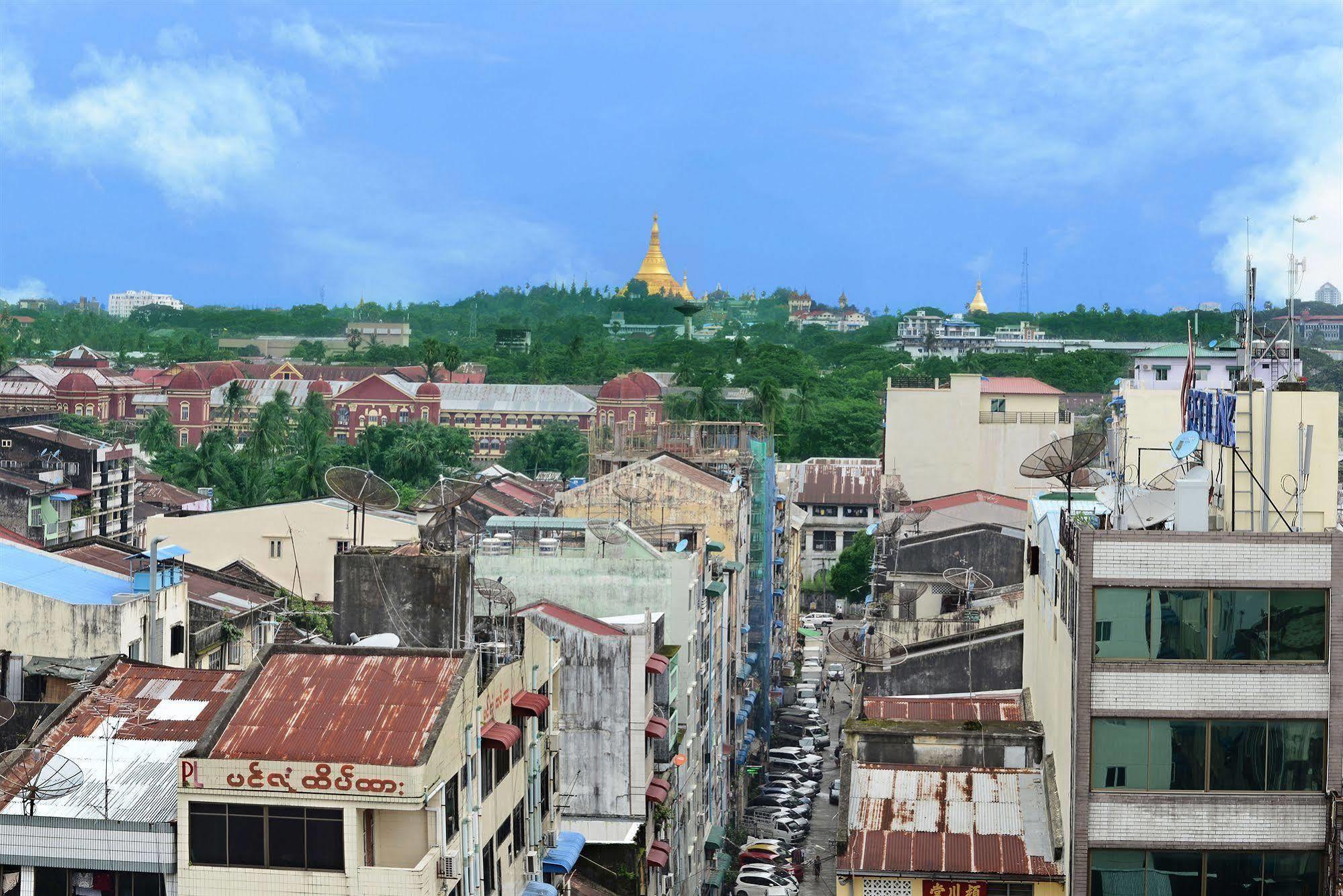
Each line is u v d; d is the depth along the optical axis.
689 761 79.44
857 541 182.75
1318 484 51.88
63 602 60.59
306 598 106.38
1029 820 51.31
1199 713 43.91
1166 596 43.97
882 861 49.44
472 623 50.47
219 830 39.88
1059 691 50.47
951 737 55.09
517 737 46.66
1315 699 43.75
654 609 76.94
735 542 102.44
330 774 39.19
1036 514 62.03
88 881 40.72
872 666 70.12
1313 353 171.00
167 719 45.78
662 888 69.19
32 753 44.22
